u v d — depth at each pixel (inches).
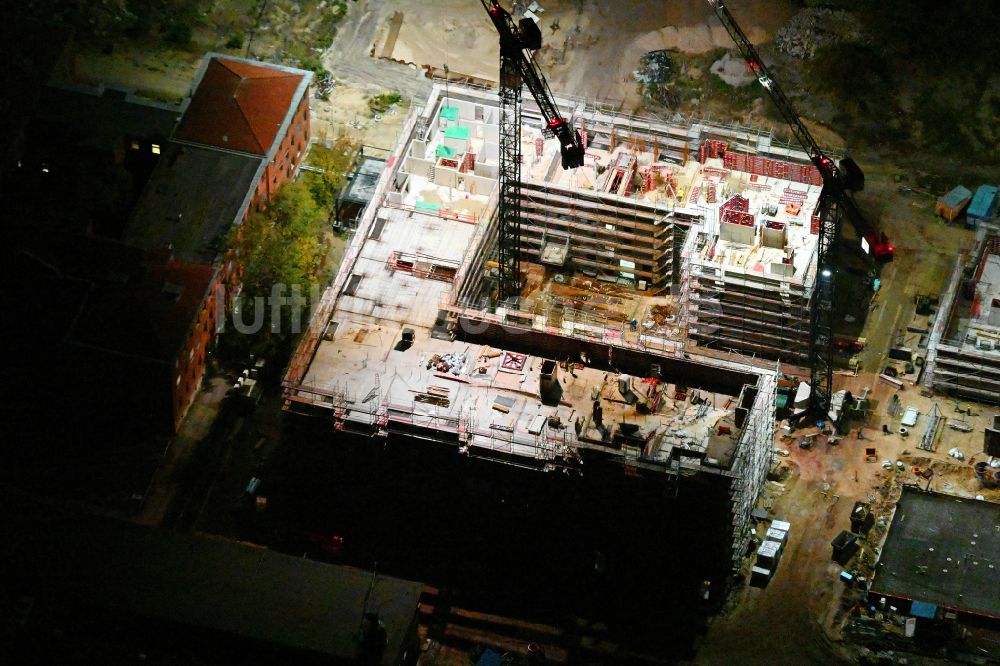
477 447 5925.2
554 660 5871.1
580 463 5856.3
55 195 7017.7
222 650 5472.4
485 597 6048.2
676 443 5930.1
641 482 5836.6
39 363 6382.9
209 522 6235.2
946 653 5920.3
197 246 6771.7
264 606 5516.7
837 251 6973.4
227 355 6781.5
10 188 7042.3
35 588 5502.0
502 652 5880.9
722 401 6127.0
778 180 7229.3
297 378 6097.4
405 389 6112.2
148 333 6294.3
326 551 6146.7
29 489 6264.8
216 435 6520.7
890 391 6811.0
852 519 6314.0
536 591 6077.8
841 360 6939.0
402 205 6973.4
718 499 5816.9
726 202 7007.9
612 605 6053.2
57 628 5467.5
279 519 6245.1
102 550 5629.9
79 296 6387.8
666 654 5915.4
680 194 7234.3
